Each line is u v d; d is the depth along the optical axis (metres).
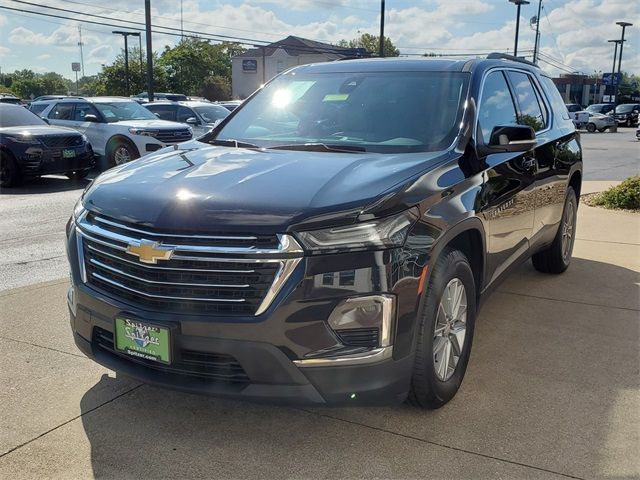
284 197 2.88
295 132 4.15
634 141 30.36
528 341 4.34
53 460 2.94
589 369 3.89
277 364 2.76
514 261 4.51
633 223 8.57
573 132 5.99
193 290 2.81
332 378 2.79
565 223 5.87
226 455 2.99
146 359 2.95
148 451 3.02
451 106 3.97
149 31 26.09
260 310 2.74
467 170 3.59
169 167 3.45
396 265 2.83
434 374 3.17
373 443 3.08
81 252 3.23
